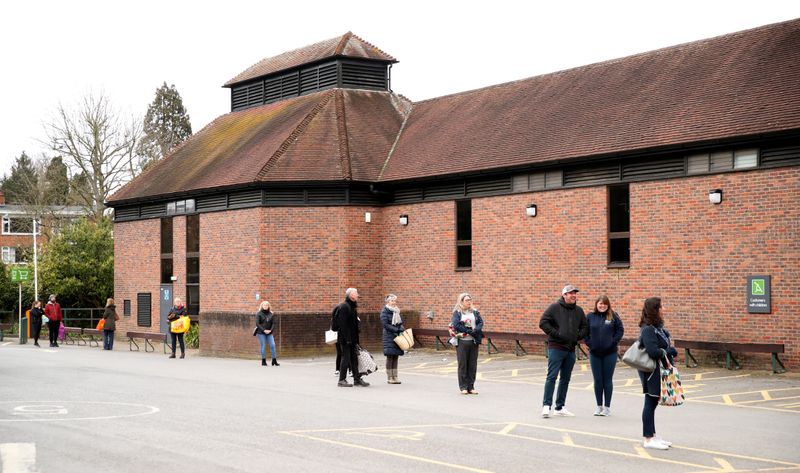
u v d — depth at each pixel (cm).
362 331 3203
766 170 2248
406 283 3206
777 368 2202
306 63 3838
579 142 2711
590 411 1622
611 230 2609
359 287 3231
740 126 2306
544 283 2764
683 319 2411
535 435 1341
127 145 5931
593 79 3091
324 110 3578
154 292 3881
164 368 2644
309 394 1900
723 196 2331
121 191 4106
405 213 3209
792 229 2198
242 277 3288
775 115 2267
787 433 1367
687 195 2409
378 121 3597
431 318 3116
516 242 2853
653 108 2662
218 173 3519
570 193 2702
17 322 5497
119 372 2483
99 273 5081
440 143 3259
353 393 1919
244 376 2356
